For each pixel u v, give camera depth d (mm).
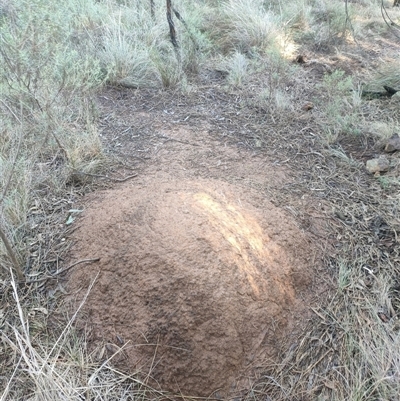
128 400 1829
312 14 6223
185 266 2012
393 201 2750
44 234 2410
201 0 6102
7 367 1892
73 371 1857
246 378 1918
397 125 3598
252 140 3426
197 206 2307
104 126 3506
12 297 2133
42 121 2994
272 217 2396
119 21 4777
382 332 1991
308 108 3939
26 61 2881
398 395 1781
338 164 3148
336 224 2545
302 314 2104
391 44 5629
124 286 2049
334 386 1869
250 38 5211
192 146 3264
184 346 1909
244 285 2031
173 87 4281
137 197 2459
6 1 3705
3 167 2648
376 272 2289
